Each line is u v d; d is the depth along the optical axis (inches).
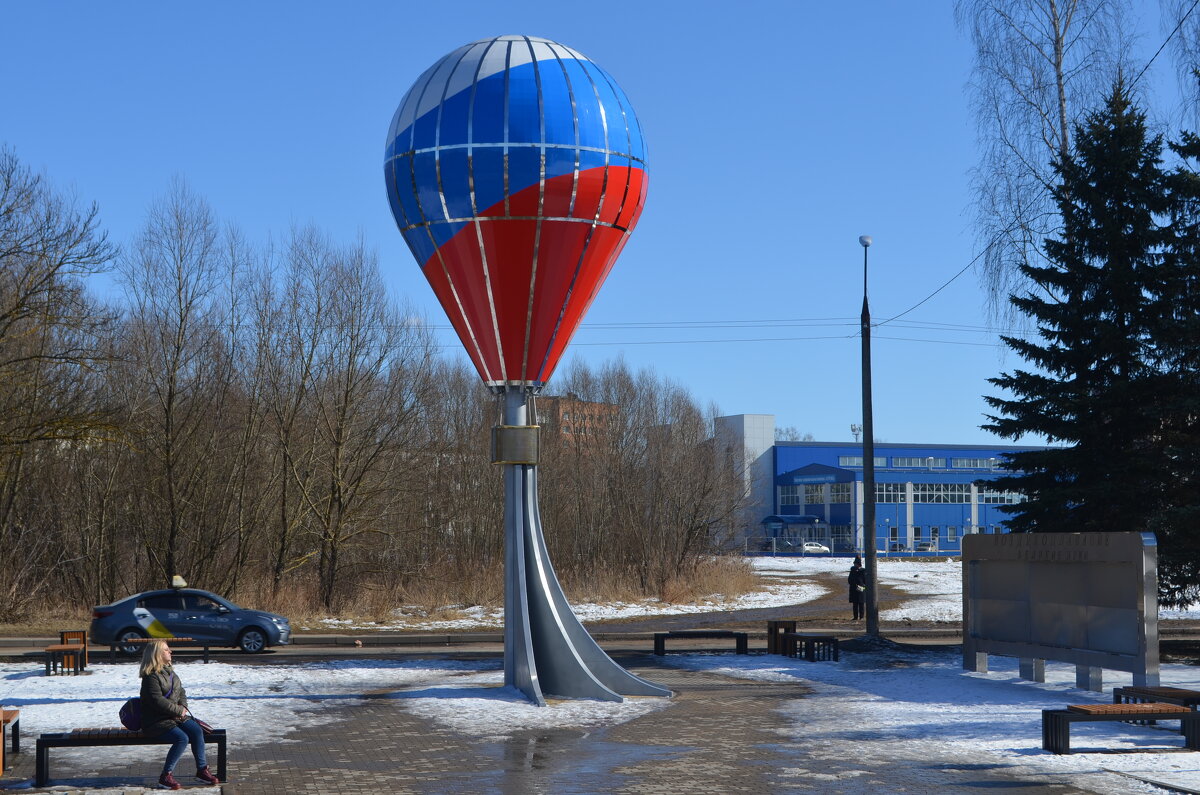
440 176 661.9
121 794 402.9
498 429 682.2
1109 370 941.2
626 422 2308.1
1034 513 959.6
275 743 510.9
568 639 673.0
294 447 1560.0
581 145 658.2
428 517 1824.6
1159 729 542.3
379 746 502.3
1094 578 666.2
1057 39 1111.6
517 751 488.4
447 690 689.0
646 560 1902.1
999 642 762.2
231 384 1556.3
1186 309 900.0
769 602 1604.3
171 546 1454.2
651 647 1029.2
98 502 1515.7
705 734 533.6
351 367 1536.7
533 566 684.7
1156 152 939.3
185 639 866.8
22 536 1475.1
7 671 831.1
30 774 442.9
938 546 4067.4
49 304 1132.5
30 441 1176.2
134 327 1518.2
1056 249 969.5
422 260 700.7
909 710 609.3
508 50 676.1
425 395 1696.6
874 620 1000.9
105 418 1237.1
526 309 676.1
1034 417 945.5
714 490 2113.7
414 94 689.0
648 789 407.5
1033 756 471.2
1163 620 1262.3
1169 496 902.4
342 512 1512.1
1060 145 1103.0
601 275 692.7
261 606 1387.8
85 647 837.8
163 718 413.1
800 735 529.0
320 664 872.9
